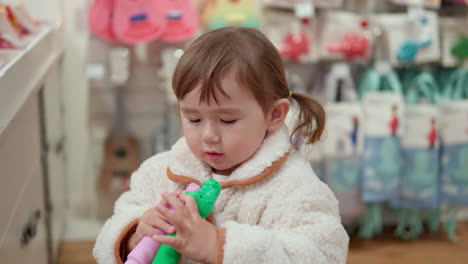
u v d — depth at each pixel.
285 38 2.46
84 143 2.67
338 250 0.98
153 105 2.67
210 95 0.94
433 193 2.60
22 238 1.50
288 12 2.51
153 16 2.40
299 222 0.99
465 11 2.58
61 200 2.48
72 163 2.69
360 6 2.60
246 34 1.01
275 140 1.04
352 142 2.49
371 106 2.51
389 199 2.56
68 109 2.63
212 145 0.97
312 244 0.95
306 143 1.17
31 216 1.64
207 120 0.97
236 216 1.05
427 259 2.51
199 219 0.90
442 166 2.63
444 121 2.58
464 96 2.65
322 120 1.15
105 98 2.62
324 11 2.51
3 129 1.20
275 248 0.93
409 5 2.46
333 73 2.49
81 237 2.64
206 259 0.90
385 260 2.49
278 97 1.04
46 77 2.00
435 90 2.58
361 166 2.53
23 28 2.07
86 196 2.72
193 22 2.46
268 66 1.00
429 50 2.50
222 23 2.47
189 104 0.97
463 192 2.62
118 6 2.38
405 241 2.69
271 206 1.01
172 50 2.53
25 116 1.64
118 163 2.62
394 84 2.52
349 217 2.55
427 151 2.56
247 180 1.02
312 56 2.49
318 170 2.52
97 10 2.40
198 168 1.08
